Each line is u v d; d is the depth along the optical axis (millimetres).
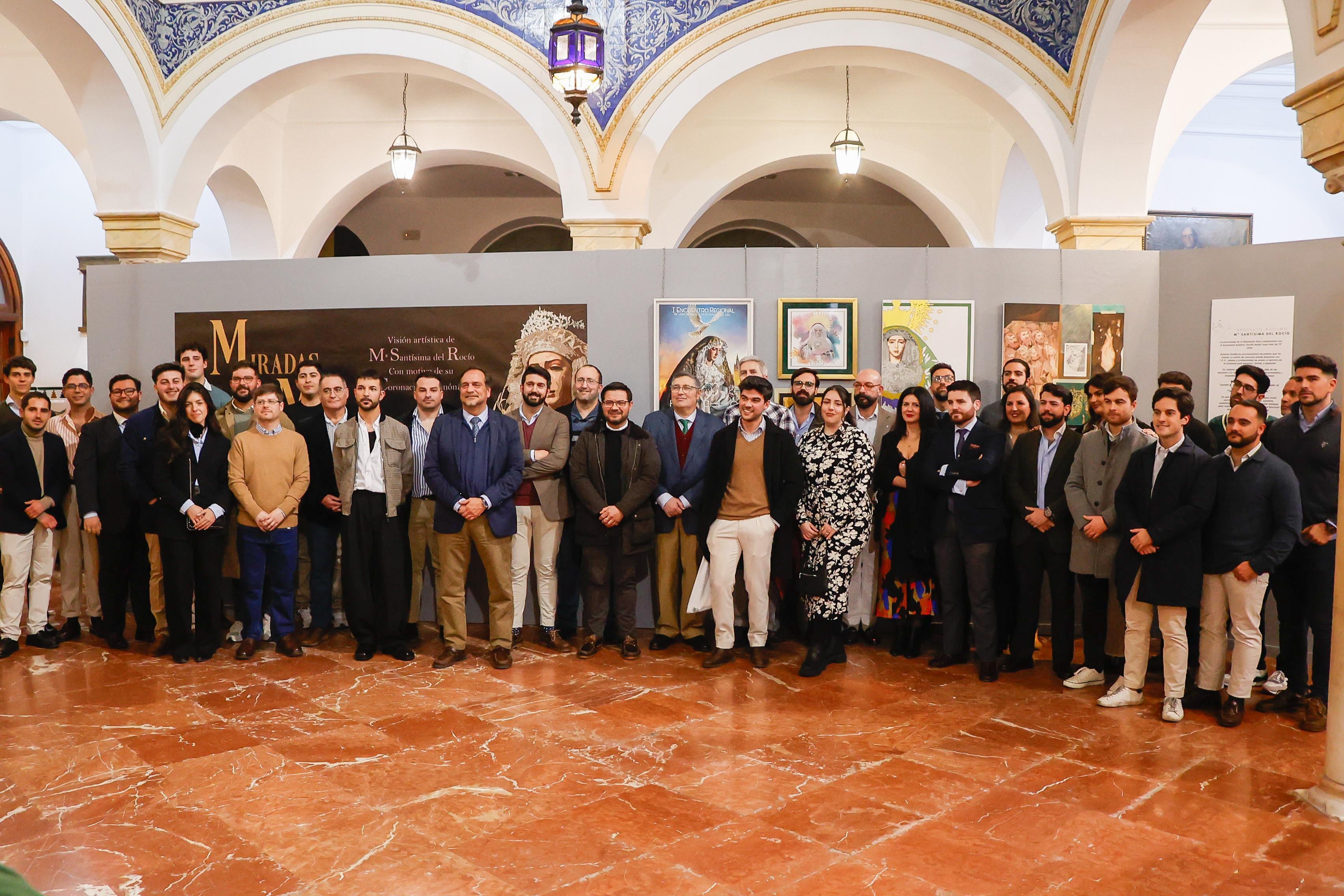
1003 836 3227
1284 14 8008
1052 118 7270
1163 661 5039
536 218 13180
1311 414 4590
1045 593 6090
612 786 3645
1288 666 4594
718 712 4539
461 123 10539
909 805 3479
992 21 7289
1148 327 6180
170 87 7848
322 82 10398
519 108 7730
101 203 7793
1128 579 4562
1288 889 2896
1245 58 8102
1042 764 3895
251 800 3502
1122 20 6348
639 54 7574
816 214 13102
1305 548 4441
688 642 5844
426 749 4027
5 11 6754
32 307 12438
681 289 6188
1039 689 4969
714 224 13102
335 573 6152
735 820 3340
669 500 5531
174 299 6547
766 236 13508
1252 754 4027
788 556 5270
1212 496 4285
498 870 2982
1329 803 3410
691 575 5629
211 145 8102
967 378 6152
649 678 5121
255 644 5547
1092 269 6168
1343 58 3736
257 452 5363
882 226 13102
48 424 6082
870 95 10250
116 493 5621
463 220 13172
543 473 5555
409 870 2977
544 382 5605
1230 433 4258
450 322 6293
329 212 10836
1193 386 6047
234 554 5605
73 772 3764
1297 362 4617
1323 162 3898
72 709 4539
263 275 6457
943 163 10344
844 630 5621
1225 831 3287
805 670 5152
